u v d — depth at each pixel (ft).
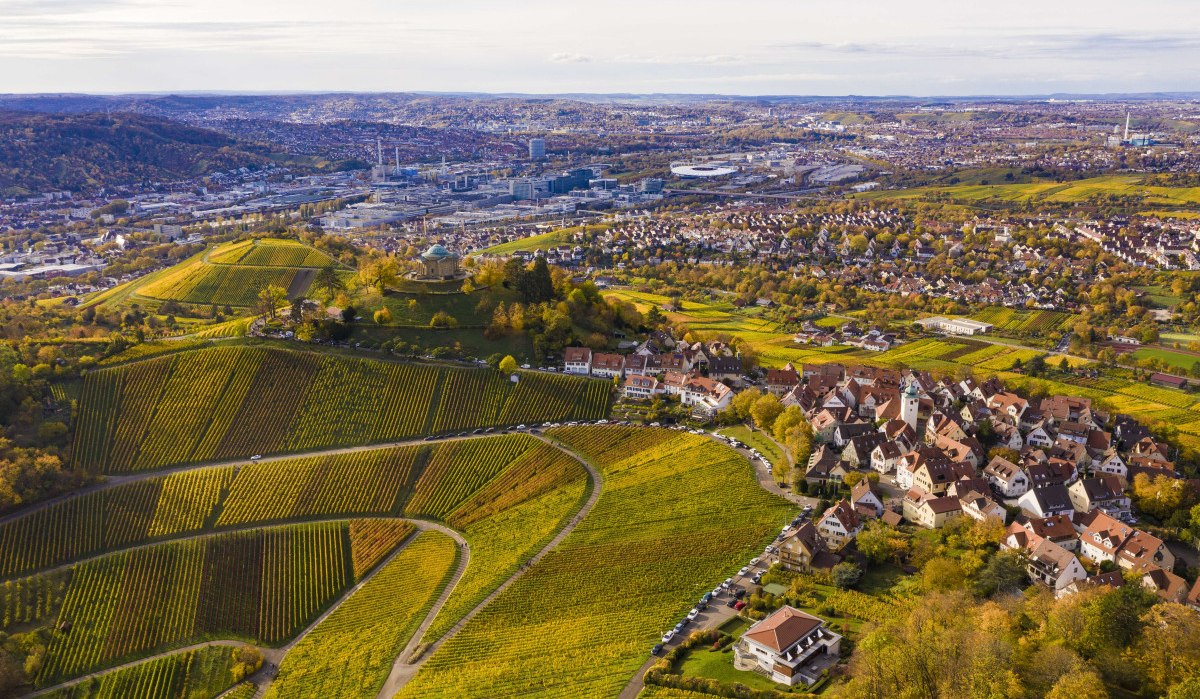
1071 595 598.34
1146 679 514.68
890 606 635.66
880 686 504.84
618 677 580.71
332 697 638.53
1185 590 651.25
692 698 544.62
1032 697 495.82
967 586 651.25
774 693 536.42
